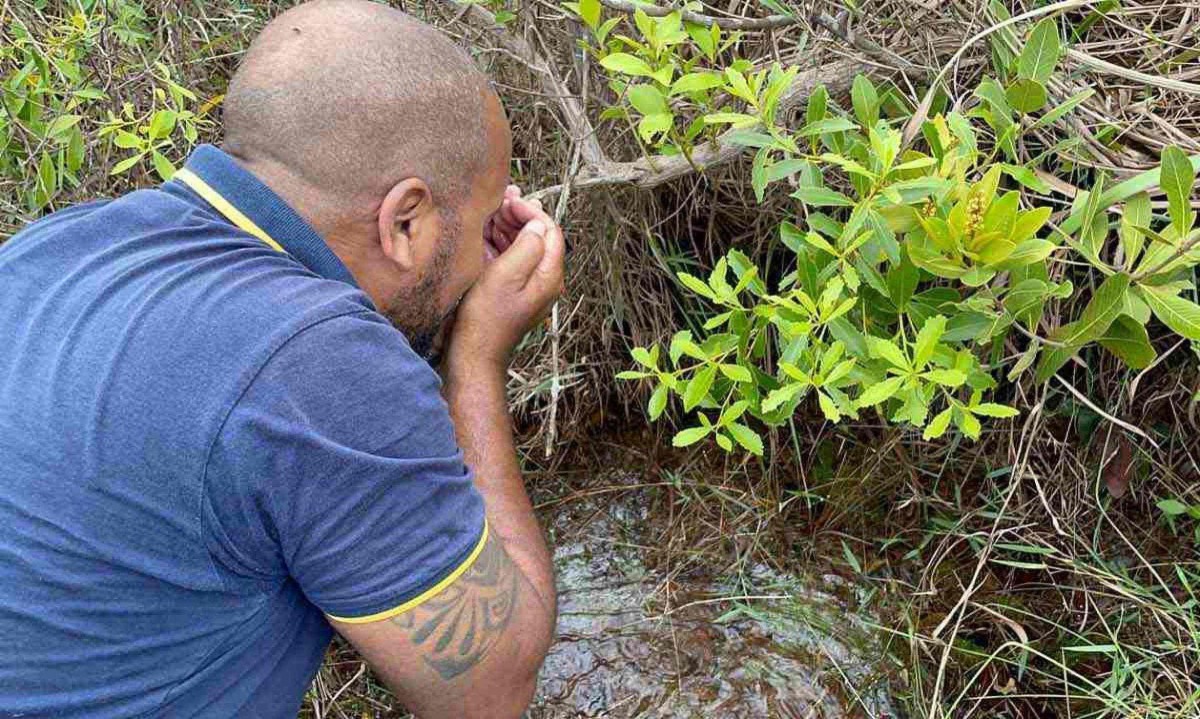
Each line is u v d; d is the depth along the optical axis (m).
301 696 1.05
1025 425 1.51
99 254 0.93
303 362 0.84
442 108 0.95
